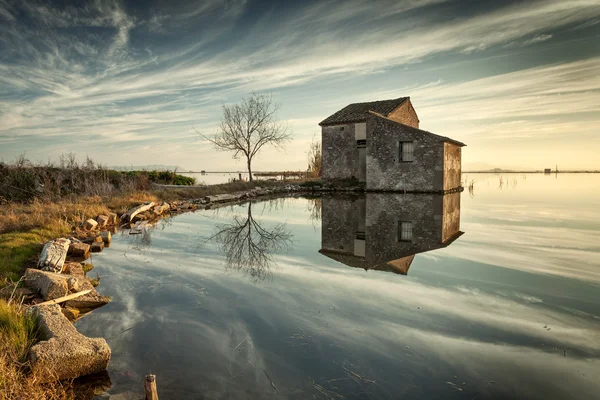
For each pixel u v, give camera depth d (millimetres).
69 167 16016
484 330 3773
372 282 5477
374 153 21344
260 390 2828
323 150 25703
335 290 5121
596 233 8820
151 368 3168
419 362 3189
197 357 3336
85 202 12547
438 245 7992
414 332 3758
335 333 3762
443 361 3199
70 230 8961
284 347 3492
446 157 19797
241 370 3107
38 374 2883
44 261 5699
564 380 2895
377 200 17609
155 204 14633
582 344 3449
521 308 4328
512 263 6305
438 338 3619
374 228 10555
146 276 5902
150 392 2557
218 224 11570
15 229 8336
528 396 2705
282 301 4711
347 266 6488
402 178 20516
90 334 3818
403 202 16469
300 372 3068
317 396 2744
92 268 6383
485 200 17188
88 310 4496
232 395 2768
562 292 4836
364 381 2924
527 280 5355
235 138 27594
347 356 3309
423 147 19719
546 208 13859
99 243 7859
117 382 2975
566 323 3900
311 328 3889
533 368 3066
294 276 5867
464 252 7219
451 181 21188
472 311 4270
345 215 13359
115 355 3389
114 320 4180
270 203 18109
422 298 4734
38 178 14648
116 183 18500
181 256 7301
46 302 4289
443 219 11570
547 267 6016
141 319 4199
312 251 7801
